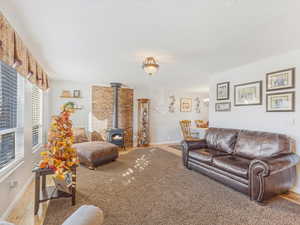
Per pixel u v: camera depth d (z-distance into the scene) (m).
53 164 1.83
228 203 2.24
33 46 2.60
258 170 2.23
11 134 2.34
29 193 2.48
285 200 2.36
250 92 3.42
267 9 1.66
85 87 5.79
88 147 3.87
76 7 1.65
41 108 4.13
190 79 5.04
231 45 2.54
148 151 5.45
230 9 1.66
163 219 1.90
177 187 2.72
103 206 2.15
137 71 4.14
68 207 2.12
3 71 2.09
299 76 2.68
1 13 1.59
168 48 2.66
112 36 2.27
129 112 6.38
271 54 2.94
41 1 1.55
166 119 7.12
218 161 2.87
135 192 2.54
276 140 2.66
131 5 1.61
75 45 2.57
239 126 3.65
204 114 7.93
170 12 1.72
